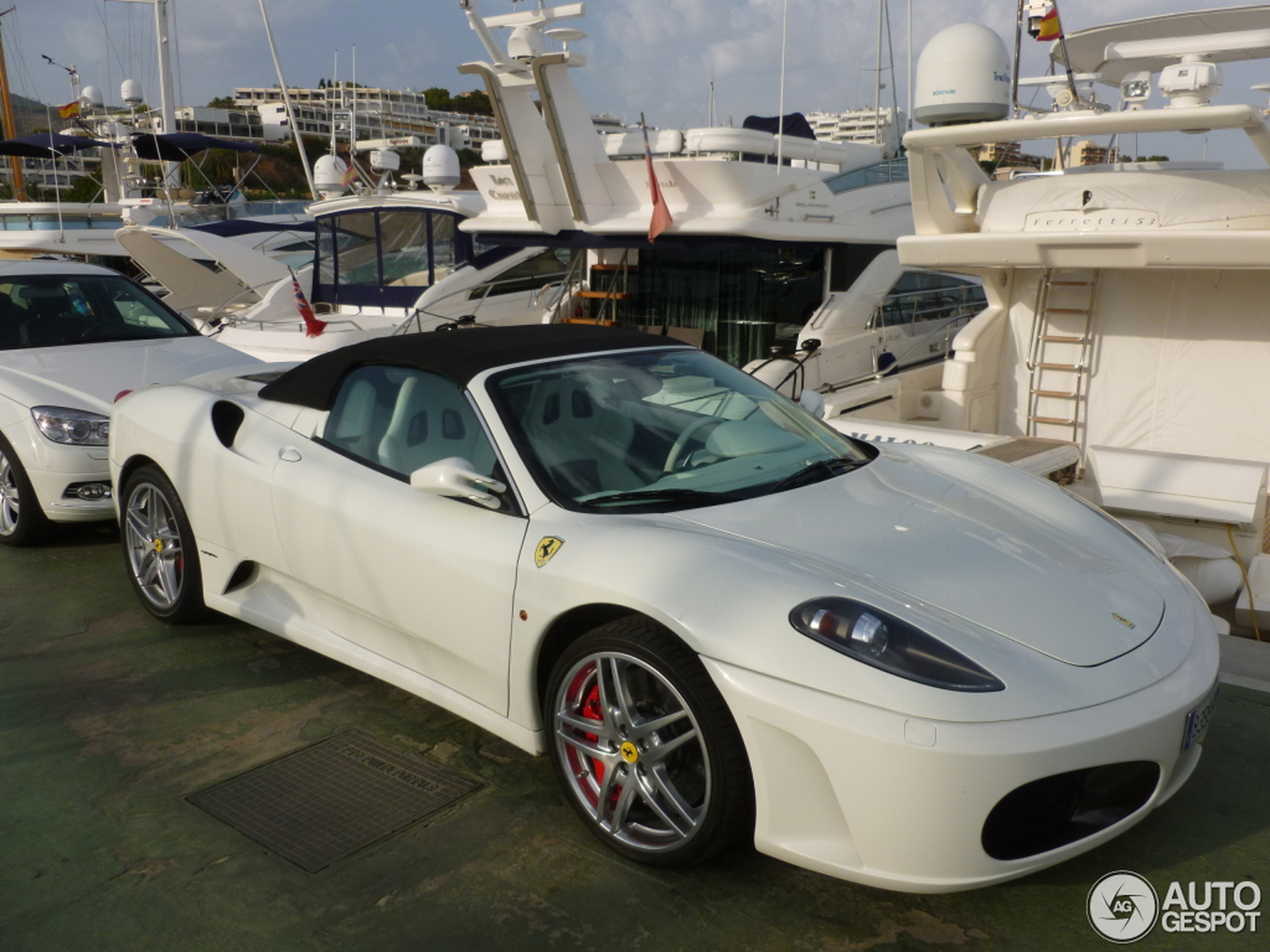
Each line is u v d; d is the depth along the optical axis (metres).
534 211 9.61
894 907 2.47
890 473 3.36
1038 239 6.59
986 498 3.25
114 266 19.95
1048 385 7.65
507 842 2.75
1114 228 6.46
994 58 7.39
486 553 2.89
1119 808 2.39
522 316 11.90
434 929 2.40
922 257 7.13
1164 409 7.16
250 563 3.95
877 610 2.35
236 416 4.03
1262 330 6.68
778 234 8.77
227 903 2.51
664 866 2.59
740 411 3.51
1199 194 6.19
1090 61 8.58
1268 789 2.97
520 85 9.07
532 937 2.37
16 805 2.98
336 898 2.53
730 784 2.38
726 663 2.34
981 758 2.12
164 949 2.35
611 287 10.70
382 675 3.35
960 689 2.19
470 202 11.65
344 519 3.31
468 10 8.63
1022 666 2.28
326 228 12.73
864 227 9.73
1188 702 2.35
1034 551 2.81
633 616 2.60
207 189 20.11
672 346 3.79
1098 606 2.56
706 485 3.06
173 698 3.69
